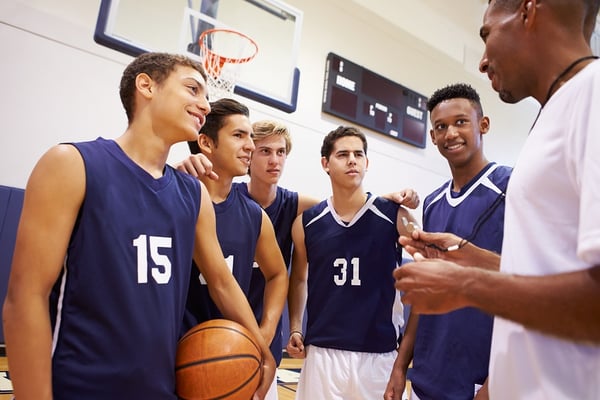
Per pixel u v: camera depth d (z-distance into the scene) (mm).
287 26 4625
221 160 1462
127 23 3668
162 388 882
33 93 3336
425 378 1361
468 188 1489
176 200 1011
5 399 1908
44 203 815
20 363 758
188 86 1038
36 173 843
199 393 981
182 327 1264
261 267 1549
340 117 5184
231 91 3605
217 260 1154
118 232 871
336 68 5176
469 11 6156
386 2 5695
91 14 3660
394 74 5922
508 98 824
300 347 1788
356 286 1675
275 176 1888
